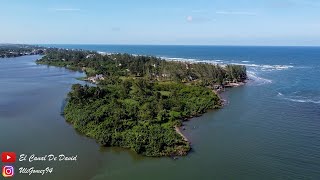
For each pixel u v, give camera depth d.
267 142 72.56
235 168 59.78
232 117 93.06
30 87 141.00
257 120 89.56
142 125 79.25
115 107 91.56
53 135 76.12
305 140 73.56
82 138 74.38
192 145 71.00
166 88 129.00
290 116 93.06
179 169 59.34
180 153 65.81
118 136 70.38
